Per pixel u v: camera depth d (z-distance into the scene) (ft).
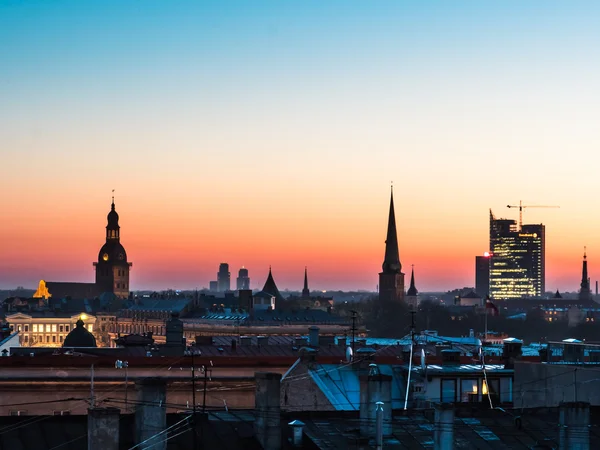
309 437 221.87
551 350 350.64
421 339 595.47
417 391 301.84
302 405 303.89
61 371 406.82
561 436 219.61
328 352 500.74
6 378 399.24
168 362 437.99
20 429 215.72
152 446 203.51
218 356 483.51
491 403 280.31
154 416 204.64
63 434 214.90
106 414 192.95
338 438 223.30
